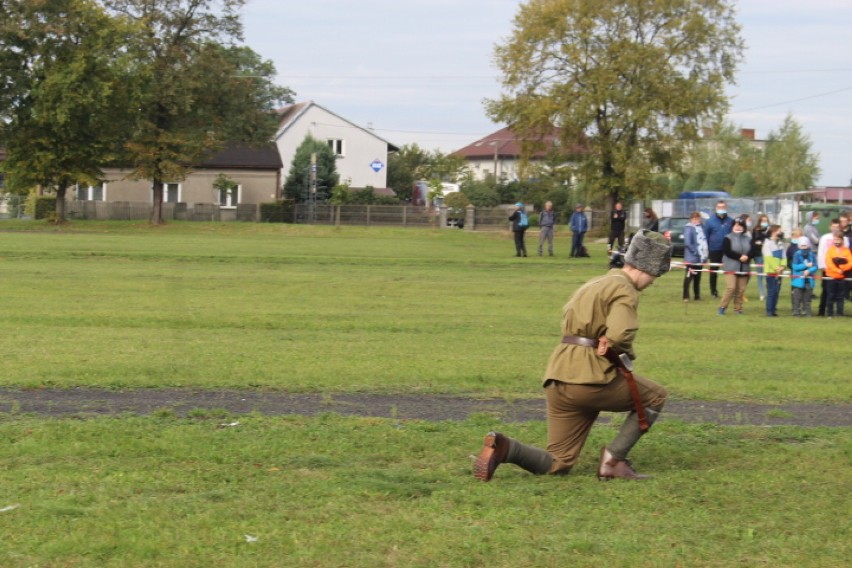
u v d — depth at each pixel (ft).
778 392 34.73
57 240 137.18
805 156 294.66
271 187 256.11
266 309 60.49
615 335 21.36
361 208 220.84
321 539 17.69
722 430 28.25
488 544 17.56
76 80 177.99
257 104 212.02
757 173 298.56
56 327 48.98
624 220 123.95
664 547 17.75
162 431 26.22
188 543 17.34
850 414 31.37
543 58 175.01
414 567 16.48
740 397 33.73
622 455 22.56
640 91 174.19
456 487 21.61
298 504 19.93
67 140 187.52
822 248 67.97
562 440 22.76
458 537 17.93
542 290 79.10
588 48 174.09
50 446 24.21
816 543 18.13
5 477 21.54
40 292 67.82
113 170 249.75
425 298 70.85
